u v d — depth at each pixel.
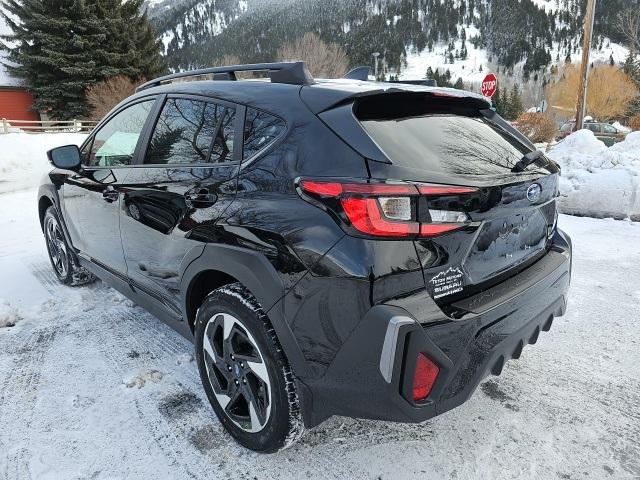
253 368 2.07
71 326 3.51
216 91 2.46
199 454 2.22
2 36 38.56
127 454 2.22
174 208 2.46
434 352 1.73
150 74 40.38
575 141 7.59
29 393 2.69
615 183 6.24
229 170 2.19
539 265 2.35
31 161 17.70
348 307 1.72
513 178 2.02
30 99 39.69
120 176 2.97
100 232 3.30
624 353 3.05
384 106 2.09
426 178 1.76
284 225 1.88
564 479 2.04
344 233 1.72
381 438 2.31
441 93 2.21
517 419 2.43
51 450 2.25
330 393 1.85
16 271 4.80
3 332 3.44
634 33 24.70
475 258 1.95
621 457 2.16
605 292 3.98
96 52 36.97
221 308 2.15
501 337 1.94
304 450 2.24
